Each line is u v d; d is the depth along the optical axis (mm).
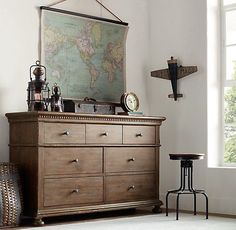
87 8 6051
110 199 5434
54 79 5668
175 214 5691
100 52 6109
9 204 4777
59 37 5719
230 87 6062
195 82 6129
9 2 5348
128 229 4645
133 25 6480
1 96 5246
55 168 5016
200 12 6113
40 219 4875
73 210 5098
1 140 5219
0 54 5262
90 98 5953
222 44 6145
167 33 6426
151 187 5816
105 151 5418
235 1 6059
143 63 6562
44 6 5590
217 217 5473
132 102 6031
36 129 4922
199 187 6008
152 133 5871
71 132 5137
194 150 6098
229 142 6031
